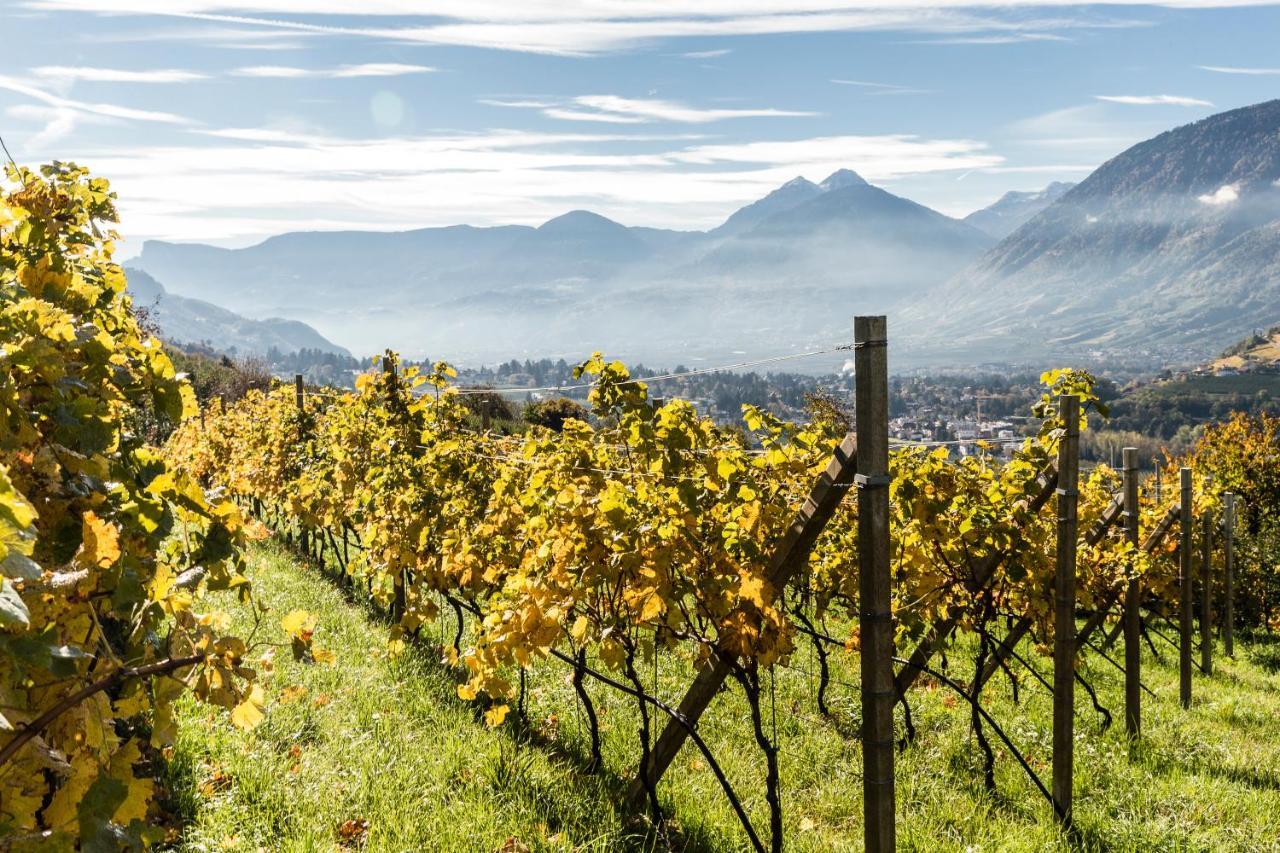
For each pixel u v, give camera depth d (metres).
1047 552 9.70
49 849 2.21
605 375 7.04
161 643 2.86
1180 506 13.88
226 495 3.26
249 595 3.22
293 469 18.48
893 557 9.98
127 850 2.41
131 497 2.92
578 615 6.84
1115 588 11.55
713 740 8.89
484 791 6.85
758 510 6.39
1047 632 10.45
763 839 6.91
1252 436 28.50
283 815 6.02
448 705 8.86
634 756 8.21
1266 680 17.88
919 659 9.14
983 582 9.05
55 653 2.09
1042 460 8.68
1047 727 10.63
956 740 9.85
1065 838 7.79
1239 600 25.11
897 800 8.10
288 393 20.47
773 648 6.23
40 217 4.27
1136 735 11.09
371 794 6.47
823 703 10.18
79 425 2.97
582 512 6.43
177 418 3.61
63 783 2.37
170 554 3.14
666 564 6.01
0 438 2.67
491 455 10.90
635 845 6.42
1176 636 22.59
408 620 9.58
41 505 2.71
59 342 3.07
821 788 8.05
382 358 11.44
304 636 3.19
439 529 9.95
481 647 7.00
